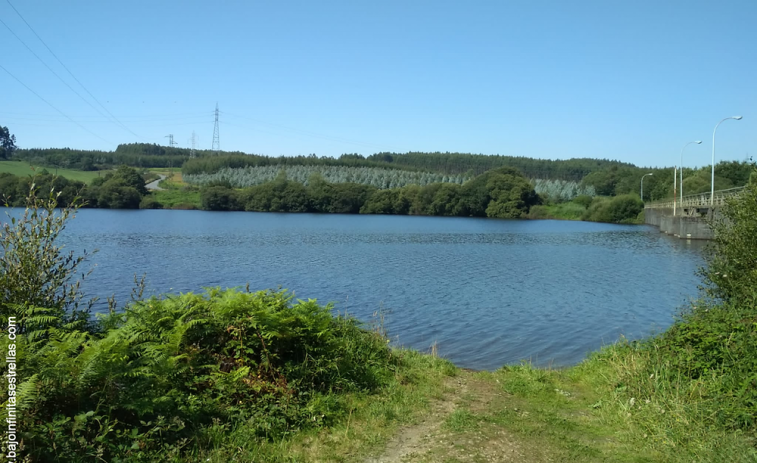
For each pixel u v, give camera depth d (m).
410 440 6.40
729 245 11.03
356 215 123.44
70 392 5.12
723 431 5.91
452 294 24.09
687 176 104.19
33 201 7.36
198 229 69.12
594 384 9.06
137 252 40.41
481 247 50.91
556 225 94.44
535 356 14.25
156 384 5.80
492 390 8.95
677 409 6.56
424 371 9.80
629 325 18.27
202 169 156.25
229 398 6.39
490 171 128.25
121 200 105.19
